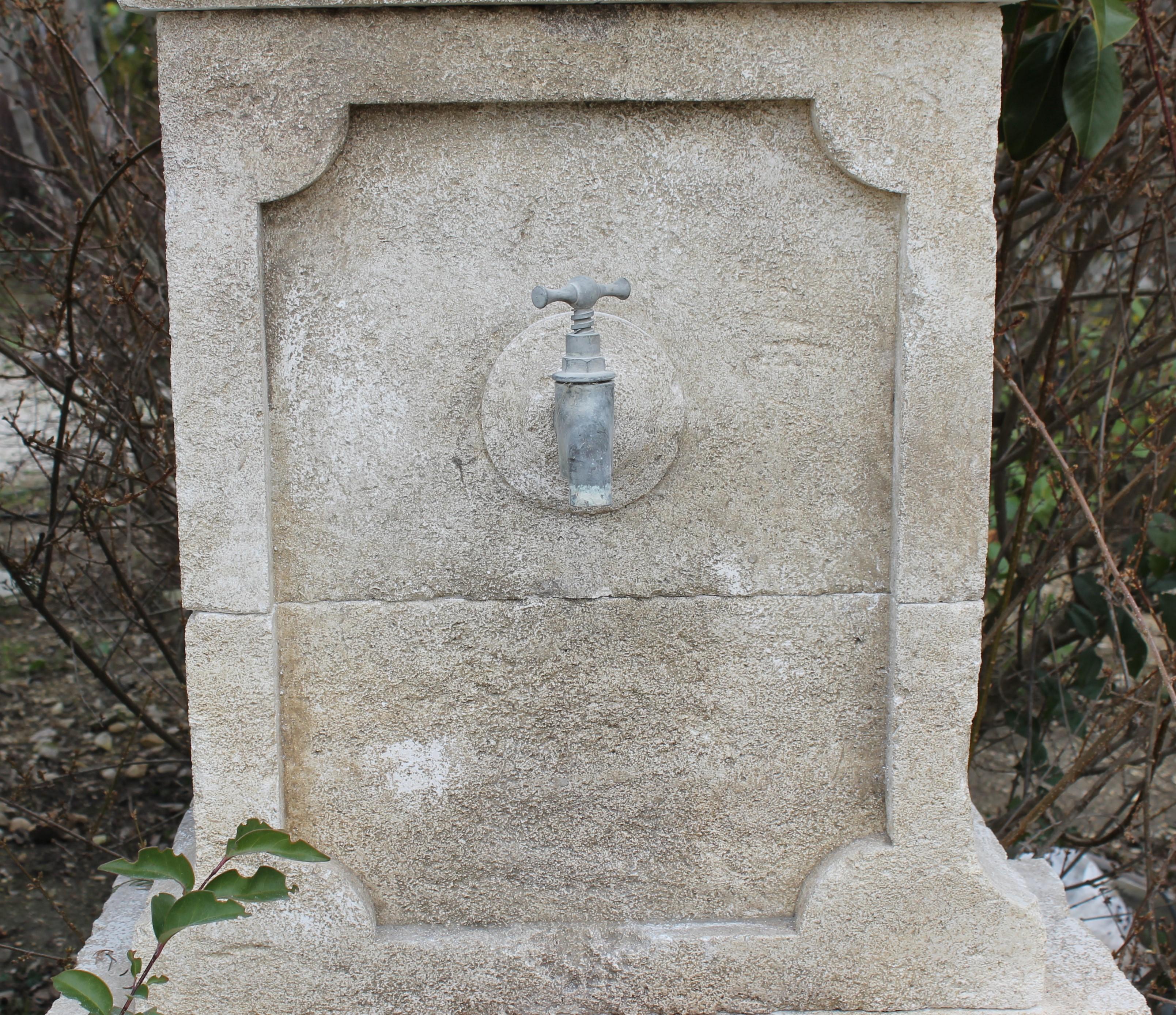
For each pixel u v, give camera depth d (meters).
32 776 3.21
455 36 1.61
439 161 1.69
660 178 1.70
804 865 1.90
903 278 1.71
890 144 1.66
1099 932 2.73
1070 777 2.64
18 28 3.72
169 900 1.51
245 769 1.80
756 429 1.77
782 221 1.71
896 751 1.82
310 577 1.79
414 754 1.85
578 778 1.87
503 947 1.86
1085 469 3.19
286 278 1.71
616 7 1.61
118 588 3.21
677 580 1.81
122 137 3.46
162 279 3.27
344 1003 1.87
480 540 1.79
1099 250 2.93
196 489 1.72
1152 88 2.59
